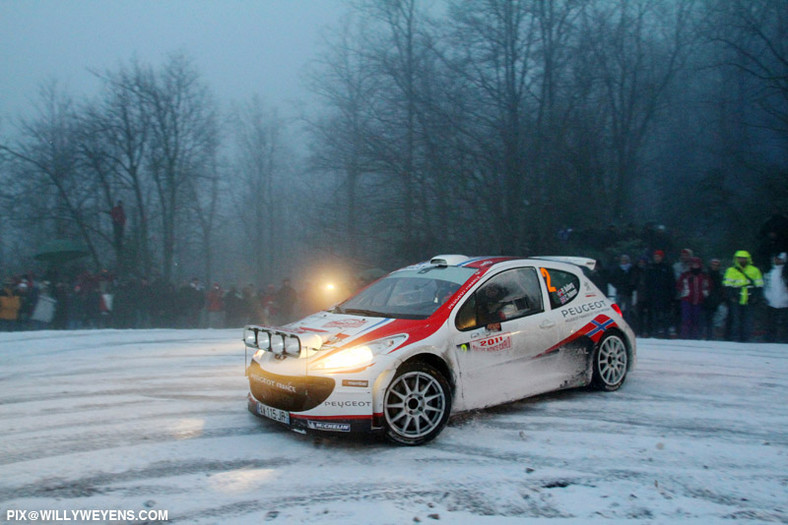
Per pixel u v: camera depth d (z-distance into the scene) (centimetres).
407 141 1997
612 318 633
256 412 509
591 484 400
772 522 353
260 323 1708
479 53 1983
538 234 1866
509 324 543
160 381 698
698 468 430
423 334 488
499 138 1902
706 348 960
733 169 2184
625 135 2253
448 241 1933
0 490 386
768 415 559
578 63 2012
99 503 368
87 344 1017
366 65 2120
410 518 350
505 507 365
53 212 2666
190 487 391
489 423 523
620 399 605
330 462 432
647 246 1725
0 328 1553
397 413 465
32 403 596
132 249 2552
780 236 1386
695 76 2405
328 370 455
